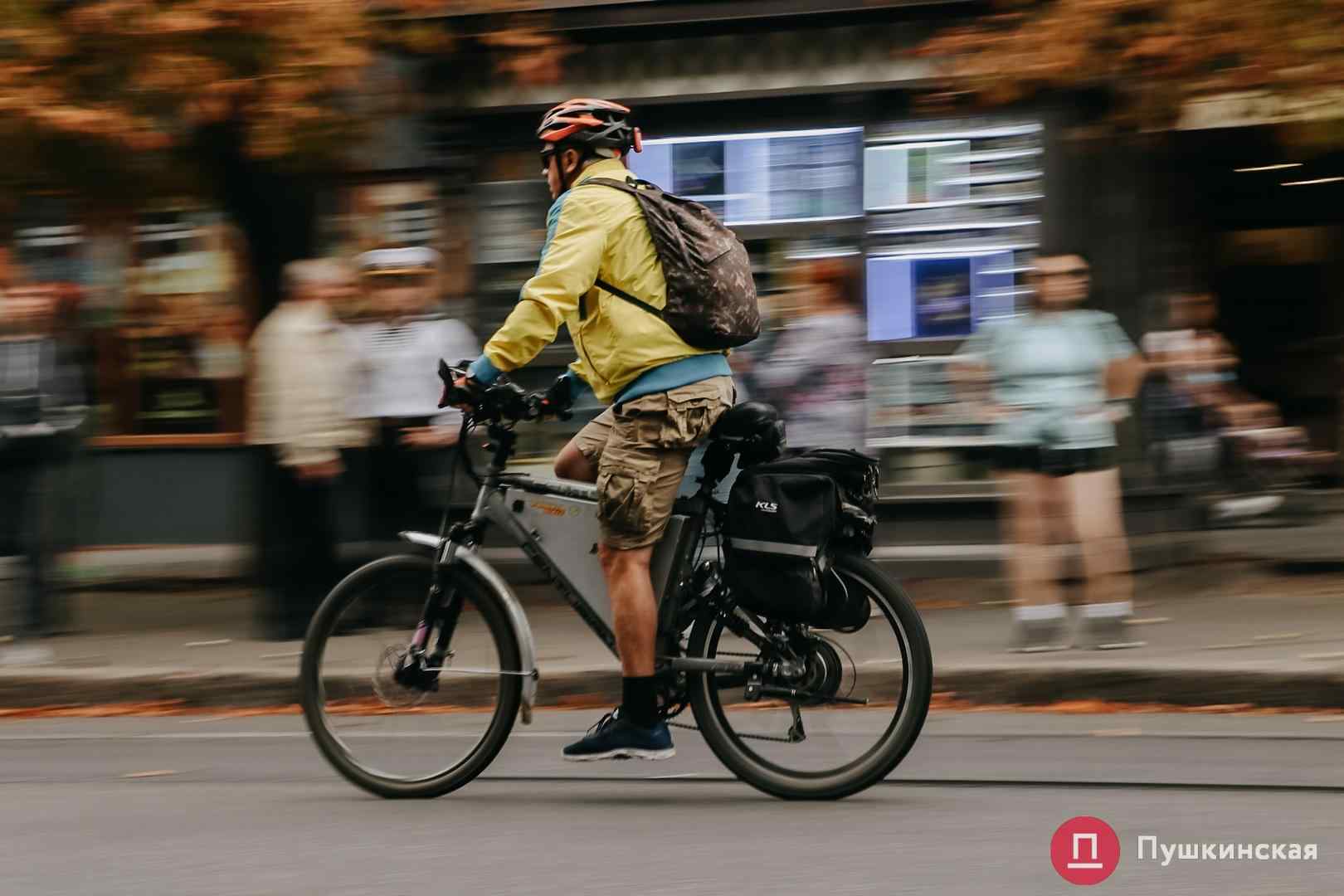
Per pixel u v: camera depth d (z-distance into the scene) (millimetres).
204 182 20172
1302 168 24984
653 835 10727
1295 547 23172
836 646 11664
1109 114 22109
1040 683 16281
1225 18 18109
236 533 26844
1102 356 17859
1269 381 27922
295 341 18906
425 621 12156
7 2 17609
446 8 20344
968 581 22438
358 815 11570
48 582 19047
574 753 11664
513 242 23391
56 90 17859
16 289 19203
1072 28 18938
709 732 11859
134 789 12867
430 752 12164
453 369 11547
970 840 10469
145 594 23688
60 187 19922
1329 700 15734
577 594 11922
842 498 11555
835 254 23062
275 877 9844
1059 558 17734
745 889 9391
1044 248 22703
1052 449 17578
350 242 23219
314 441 18969
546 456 23141
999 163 22766
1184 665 16156
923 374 22938
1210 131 22844
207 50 17875
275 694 17375
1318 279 27094
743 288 11469
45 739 15477
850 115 22891
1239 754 13469
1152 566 22391
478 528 12102
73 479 19500
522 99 22969
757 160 23172
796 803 11680
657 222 11281
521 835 10789
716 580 11719
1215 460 23188
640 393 11359
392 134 23031
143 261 26391
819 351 21594
